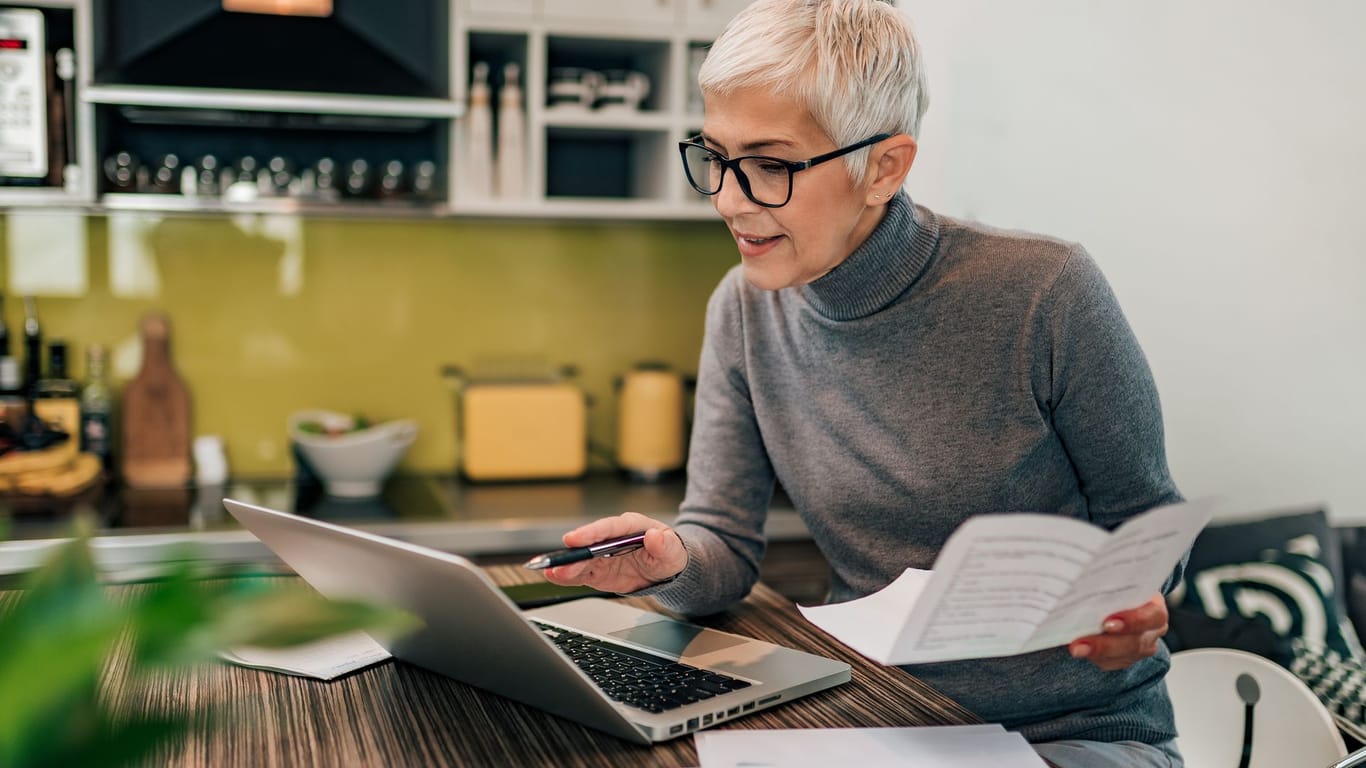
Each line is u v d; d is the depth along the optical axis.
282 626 0.49
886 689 1.12
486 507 2.72
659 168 2.96
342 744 0.96
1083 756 1.24
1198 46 2.48
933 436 1.34
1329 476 2.62
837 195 1.19
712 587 1.33
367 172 2.81
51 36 2.61
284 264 3.01
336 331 3.06
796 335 1.42
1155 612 1.05
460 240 3.12
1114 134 2.48
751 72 1.14
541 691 1.00
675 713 1.00
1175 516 0.92
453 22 2.69
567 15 2.76
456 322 3.14
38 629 0.47
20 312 2.86
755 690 1.07
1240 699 1.67
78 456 2.79
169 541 2.35
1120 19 2.47
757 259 1.24
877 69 1.15
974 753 0.97
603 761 0.93
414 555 0.91
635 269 3.25
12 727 0.45
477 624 0.95
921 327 1.33
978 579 0.86
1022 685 1.33
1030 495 1.34
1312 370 2.58
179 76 2.52
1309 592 2.22
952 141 2.44
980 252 1.32
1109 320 1.28
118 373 2.92
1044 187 2.48
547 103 2.87
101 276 2.90
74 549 0.50
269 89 2.56
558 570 1.16
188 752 0.93
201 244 2.96
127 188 2.65
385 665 1.16
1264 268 2.54
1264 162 2.52
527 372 3.19
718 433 1.52
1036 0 2.45
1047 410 1.32
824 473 1.43
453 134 2.76
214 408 2.99
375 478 2.84
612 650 1.19
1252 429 2.58
